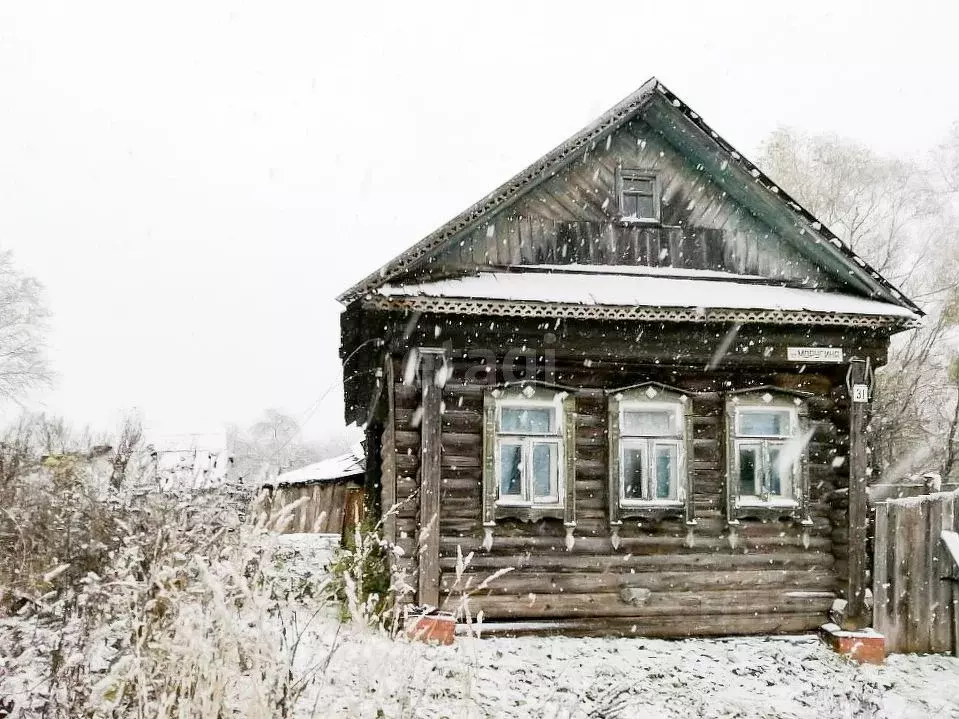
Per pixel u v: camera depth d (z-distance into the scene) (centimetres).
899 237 2552
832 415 1034
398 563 888
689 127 1044
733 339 985
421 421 908
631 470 982
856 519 986
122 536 635
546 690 736
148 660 425
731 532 985
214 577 408
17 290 5516
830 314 960
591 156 1054
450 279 948
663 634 958
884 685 867
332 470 1948
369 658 467
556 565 937
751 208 1088
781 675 864
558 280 974
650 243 1056
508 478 949
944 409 2339
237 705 414
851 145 2697
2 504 725
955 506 1007
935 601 989
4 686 501
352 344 1142
